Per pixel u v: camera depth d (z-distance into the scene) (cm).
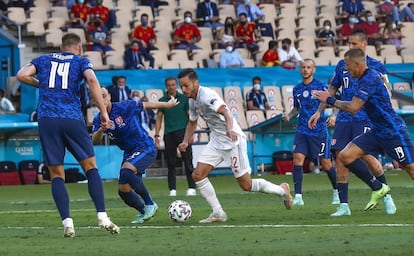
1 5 7894
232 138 3069
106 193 5250
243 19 8044
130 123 3203
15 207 4172
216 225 2938
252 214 3338
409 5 8938
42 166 6606
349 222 2911
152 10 8244
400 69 7931
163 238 2544
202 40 8012
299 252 2127
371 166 3256
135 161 3181
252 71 7550
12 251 2291
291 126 7025
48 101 2616
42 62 2645
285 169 6988
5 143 6612
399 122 3055
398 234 2481
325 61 8231
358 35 3334
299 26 8619
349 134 3544
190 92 3112
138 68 7475
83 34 7756
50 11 7944
